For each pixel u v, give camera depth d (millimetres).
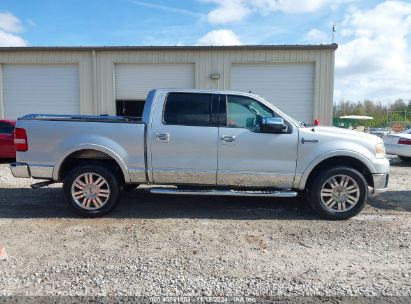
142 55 16375
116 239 4812
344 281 3664
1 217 5805
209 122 5746
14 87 17016
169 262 4086
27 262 4070
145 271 3857
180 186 6039
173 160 5734
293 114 16250
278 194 5680
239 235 4996
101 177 5742
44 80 16906
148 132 5707
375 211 6281
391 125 42812
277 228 5312
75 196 5781
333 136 5695
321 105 15984
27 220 5648
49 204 6609
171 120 5758
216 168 5727
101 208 5770
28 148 5762
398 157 13664
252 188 5852
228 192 5723
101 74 16547
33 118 5832
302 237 4934
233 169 5719
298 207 6488
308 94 16125
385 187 5785
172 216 5895
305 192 6082
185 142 5695
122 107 16828
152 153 5727
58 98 16938
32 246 4555
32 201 6820
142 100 16719
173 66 16453
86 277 3715
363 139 5750
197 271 3863
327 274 3816
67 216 5871
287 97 16219
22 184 8406
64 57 16578
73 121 5746
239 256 4270
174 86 16547
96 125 5738
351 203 5699
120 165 5730
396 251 4449
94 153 5805
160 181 5824
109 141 5715
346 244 4676
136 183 5871
